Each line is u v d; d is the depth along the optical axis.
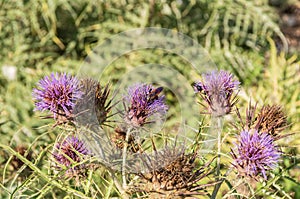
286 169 1.11
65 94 1.07
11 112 1.93
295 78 1.93
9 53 2.14
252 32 2.41
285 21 2.60
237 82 1.12
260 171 1.07
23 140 1.76
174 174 1.05
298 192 1.41
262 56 2.25
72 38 2.21
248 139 1.07
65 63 2.11
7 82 2.06
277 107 1.12
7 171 1.35
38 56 2.15
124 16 2.23
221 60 2.18
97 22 2.22
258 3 2.38
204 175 1.06
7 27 2.18
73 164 1.07
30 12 2.19
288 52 2.43
